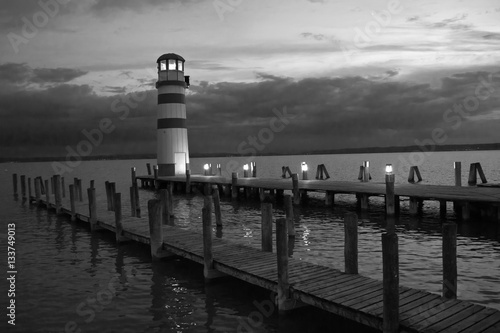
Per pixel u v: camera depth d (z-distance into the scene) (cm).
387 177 2286
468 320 792
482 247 1631
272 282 1069
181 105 4775
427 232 1947
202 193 4128
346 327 973
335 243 1808
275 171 8875
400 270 1376
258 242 1903
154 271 1479
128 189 5331
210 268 1292
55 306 1177
